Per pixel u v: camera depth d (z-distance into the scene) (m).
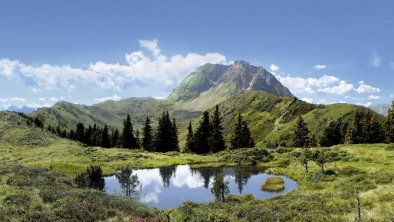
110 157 92.06
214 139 125.81
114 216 27.64
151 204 47.66
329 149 85.88
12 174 37.84
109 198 32.06
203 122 130.00
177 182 64.38
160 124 129.38
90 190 34.84
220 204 38.38
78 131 162.88
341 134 135.38
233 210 30.34
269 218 26.78
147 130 133.50
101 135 147.25
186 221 27.56
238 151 102.81
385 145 81.69
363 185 35.94
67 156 90.81
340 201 30.19
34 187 32.78
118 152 101.56
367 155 70.69
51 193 30.23
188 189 58.00
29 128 123.69
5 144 104.19
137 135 150.75
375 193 31.25
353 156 72.06
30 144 107.69
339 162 69.75
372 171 53.50
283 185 57.28
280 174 70.56
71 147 106.12
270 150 101.56
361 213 25.52
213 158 99.31
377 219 23.20
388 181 36.00
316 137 165.50
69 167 72.88
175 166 85.62
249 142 130.50
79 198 30.17
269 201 39.28
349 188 36.66
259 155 94.00
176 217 28.72
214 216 27.31
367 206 27.31
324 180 54.25
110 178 68.06
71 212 25.94
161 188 58.78
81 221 25.16
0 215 23.47
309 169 66.88
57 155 91.56
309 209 28.88
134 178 56.09
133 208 30.56
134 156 96.00
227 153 104.12
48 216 24.61
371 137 118.50
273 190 54.31
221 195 46.88
